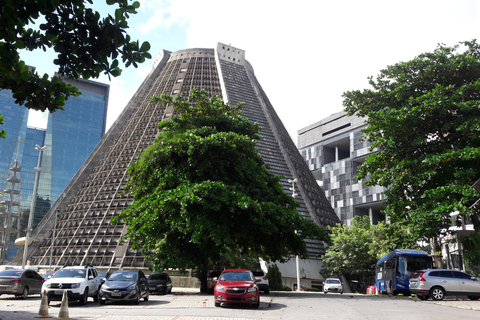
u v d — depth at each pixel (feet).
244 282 65.98
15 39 23.03
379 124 97.19
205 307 66.49
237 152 100.83
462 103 85.87
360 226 225.15
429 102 89.15
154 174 102.12
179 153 97.66
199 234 87.30
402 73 102.17
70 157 636.07
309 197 280.72
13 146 604.49
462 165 88.12
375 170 104.63
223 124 115.14
